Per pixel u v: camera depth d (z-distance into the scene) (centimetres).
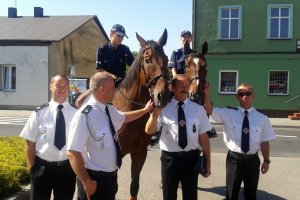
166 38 564
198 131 465
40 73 2838
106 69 639
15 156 780
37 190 466
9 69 2909
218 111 545
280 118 2444
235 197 537
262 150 537
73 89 2175
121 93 578
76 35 3136
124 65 660
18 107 2870
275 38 2495
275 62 2494
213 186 777
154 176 851
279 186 785
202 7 2594
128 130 545
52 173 460
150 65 510
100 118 395
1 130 1692
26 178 707
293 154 1205
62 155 458
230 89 2562
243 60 2536
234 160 529
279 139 1552
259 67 2516
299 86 2464
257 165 529
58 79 463
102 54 639
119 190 727
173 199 469
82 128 385
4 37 2880
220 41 2566
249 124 526
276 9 2502
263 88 2508
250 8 2523
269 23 2502
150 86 506
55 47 2834
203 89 655
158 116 466
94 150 395
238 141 524
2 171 651
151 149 1227
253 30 2525
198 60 674
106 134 394
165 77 498
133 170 582
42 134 458
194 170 460
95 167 395
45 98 2834
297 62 2466
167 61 520
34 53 2844
